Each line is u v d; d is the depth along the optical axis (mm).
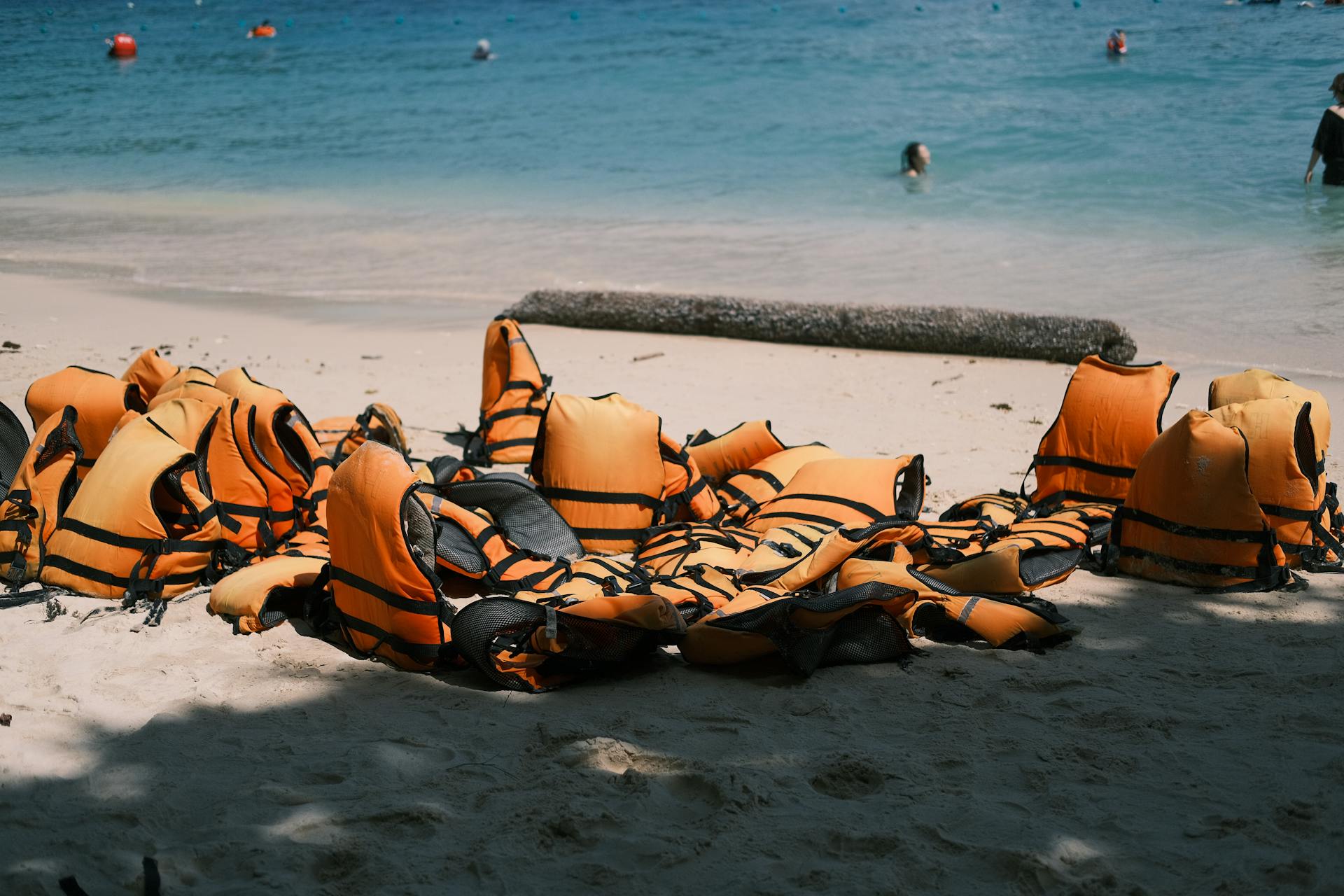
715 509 6715
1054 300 12766
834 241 15820
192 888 3275
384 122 26109
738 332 12367
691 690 4625
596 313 12805
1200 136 19562
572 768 3934
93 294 14023
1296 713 4289
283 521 6121
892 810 3660
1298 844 3441
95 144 24594
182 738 4141
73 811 3650
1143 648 4969
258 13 53250
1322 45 22984
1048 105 22734
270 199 19672
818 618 4707
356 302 13656
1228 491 5535
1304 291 12617
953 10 38312
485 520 5809
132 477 5414
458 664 4797
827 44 33312
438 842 3494
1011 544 5656
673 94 27750
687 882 3301
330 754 4027
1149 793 3766
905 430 8984
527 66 33375
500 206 18656
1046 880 3279
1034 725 4258
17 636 4996
